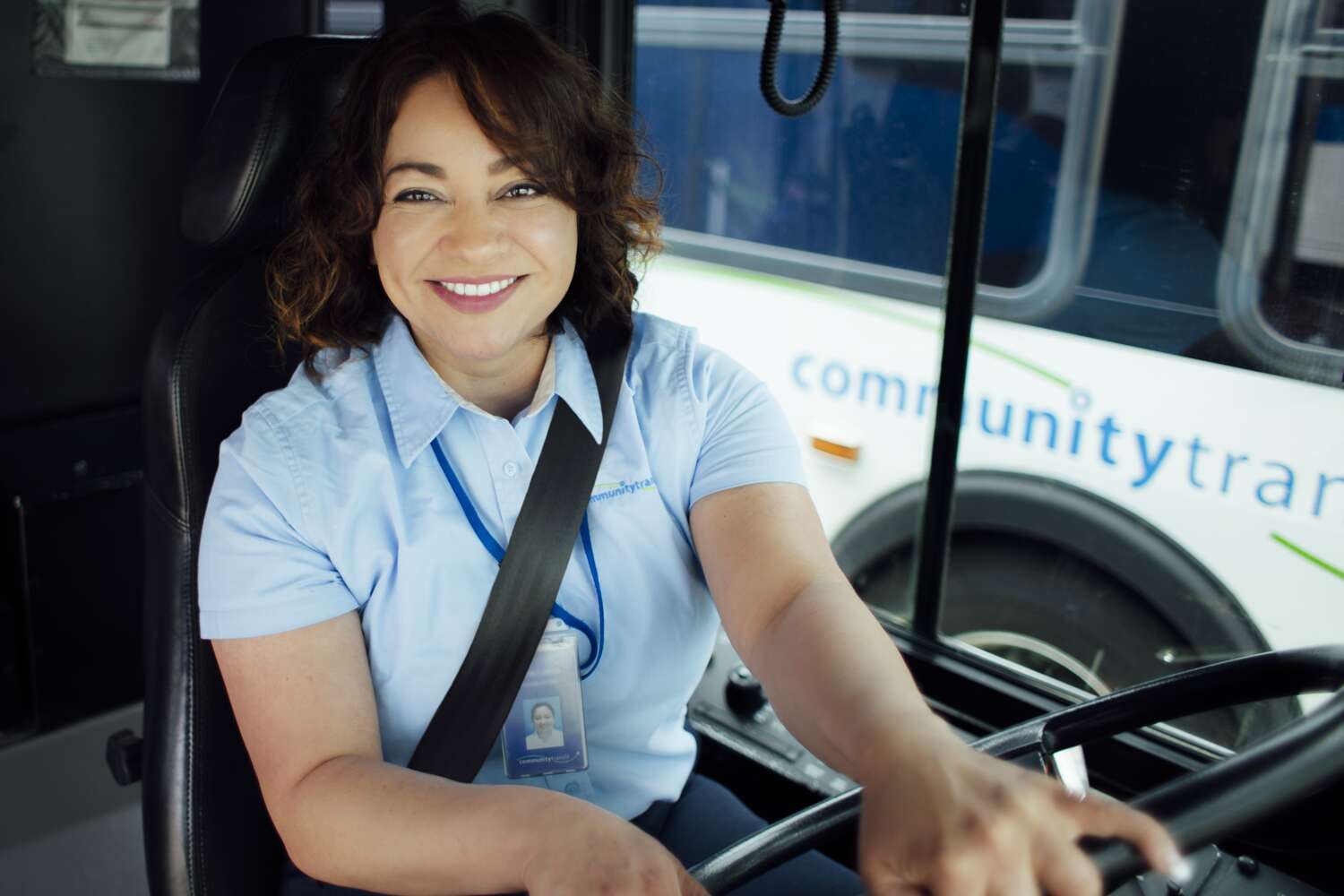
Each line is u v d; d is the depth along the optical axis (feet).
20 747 7.34
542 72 3.51
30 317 7.73
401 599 3.73
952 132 6.78
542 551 3.76
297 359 4.28
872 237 7.25
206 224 4.14
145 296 8.26
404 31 3.51
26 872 6.51
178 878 4.03
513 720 3.85
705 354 4.19
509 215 3.55
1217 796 2.66
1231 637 6.33
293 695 3.56
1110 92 6.08
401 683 3.81
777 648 3.43
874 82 6.99
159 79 7.95
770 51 5.14
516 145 3.42
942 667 6.53
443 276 3.55
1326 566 5.90
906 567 7.55
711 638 4.22
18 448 7.32
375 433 3.77
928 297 7.07
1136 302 6.27
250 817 4.15
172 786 4.00
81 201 7.80
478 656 3.72
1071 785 3.42
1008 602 7.17
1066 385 6.63
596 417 3.88
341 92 4.16
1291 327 5.77
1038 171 6.41
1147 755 5.62
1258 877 4.21
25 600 7.37
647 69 7.79
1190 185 5.95
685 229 7.98
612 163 3.83
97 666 7.83
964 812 2.41
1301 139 5.58
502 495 3.81
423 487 3.77
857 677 3.09
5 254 7.55
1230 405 6.05
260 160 4.07
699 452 4.03
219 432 4.01
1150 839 2.40
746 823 4.21
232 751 4.08
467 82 3.37
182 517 3.96
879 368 7.39
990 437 7.05
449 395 3.79
